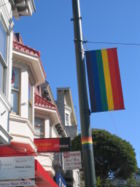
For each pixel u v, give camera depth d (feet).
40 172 37.83
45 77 58.03
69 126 131.95
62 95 133.39
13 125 46.60
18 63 50.88
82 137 20.77
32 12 46.60
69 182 100.27
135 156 127.44
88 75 24.68
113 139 125.08
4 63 35.06
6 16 36.47
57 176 74.23
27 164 33.81
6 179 33.42
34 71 55.01
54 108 70.90
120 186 30.94
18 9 44.06
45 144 49.06
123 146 124.57
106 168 122.83
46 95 96.43
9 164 33.86
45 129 68.90
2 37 35.58
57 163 75.20
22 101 49.26
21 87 49.96
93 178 19.79
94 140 125.39
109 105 23.62
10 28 37.65
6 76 35.22
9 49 36.81
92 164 20.06
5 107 32.71
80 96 21.71
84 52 24.29
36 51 53.11
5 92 34.55
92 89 24.25
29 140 47.91
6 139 32.24
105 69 24.70
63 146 48.19
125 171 123.34
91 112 23.57
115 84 24.22
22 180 33.50
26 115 49.11
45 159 65.41
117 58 24.99
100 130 127.75
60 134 91.40
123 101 23.71
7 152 40.70
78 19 23.66
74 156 50.83
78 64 22.58
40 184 44.91
